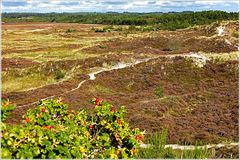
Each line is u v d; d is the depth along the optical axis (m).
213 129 27.03
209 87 47.34
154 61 55.41
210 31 78.69
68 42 81.06
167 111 35.03
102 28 111.19
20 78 43.88
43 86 40.72
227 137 24.20
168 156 10.79
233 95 40.44
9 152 7.12
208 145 22.44
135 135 9.57
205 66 53.47
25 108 29.11
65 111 9.98
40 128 7.98
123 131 9.41
